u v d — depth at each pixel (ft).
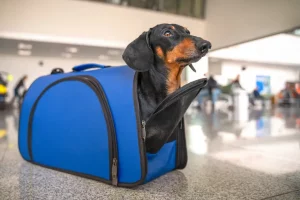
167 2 31.53
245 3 25.55
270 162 6.71
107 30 28.96
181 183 5.14
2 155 7.54
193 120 17.93
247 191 4.70
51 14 26.48
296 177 5.50
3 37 25.61
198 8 32.14
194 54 4.19
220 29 29.27
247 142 9.48
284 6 21.38
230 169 6.10
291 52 33.55
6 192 4.66
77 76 5.64
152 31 4.66
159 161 5.33
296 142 9.43
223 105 34.32
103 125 4.94
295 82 38.65
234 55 31.50
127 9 29.71
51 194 4.57
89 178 5.33
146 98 4.66
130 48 4.47
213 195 4.52
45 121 6.09
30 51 39.06
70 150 5.57
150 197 4.44
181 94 4.48
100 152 5.02
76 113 5.42
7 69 44.06
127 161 4.73
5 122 16.94
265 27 23.39
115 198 4.39
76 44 29.45
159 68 4.59
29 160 6.62
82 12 27.76
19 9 25.18
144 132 4.59
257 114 22.94
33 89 6.72
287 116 20.67
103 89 5.11
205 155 7.50
